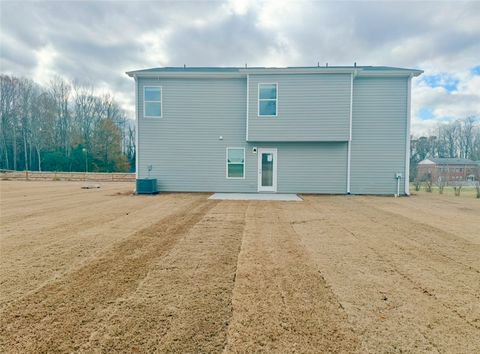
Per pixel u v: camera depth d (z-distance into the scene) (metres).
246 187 12.30
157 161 12.36
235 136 12.25
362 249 4.27
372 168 11.86
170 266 3.50
